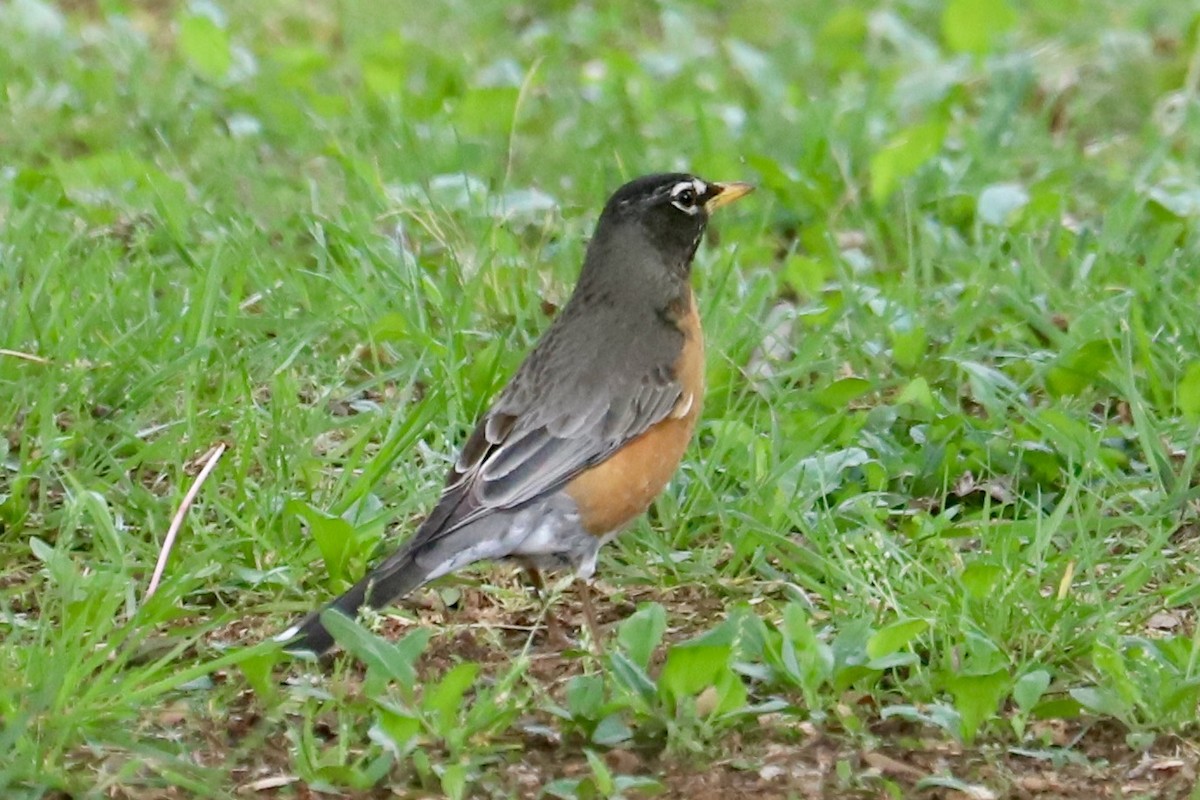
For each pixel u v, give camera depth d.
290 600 9.90
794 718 8.71
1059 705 8.66
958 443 11.19
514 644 9.73
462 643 9.63
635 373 10.03
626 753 8.45
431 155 15.27
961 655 9.23
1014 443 11.16
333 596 9.91
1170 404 11.82
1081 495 10.82
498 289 12.91
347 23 19.69
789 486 10.70
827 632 9.56
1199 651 8.91
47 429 10.80
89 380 11.52
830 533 10.10
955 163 15.78
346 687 8.87
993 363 12.44
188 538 10.28
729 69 18.80
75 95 16.73
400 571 9.20
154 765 8.18
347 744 8.38
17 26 18.31
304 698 8.66
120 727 8.45
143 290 12.56
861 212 14.59
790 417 11.41
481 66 18.52
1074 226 14.70
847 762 8.31
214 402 11.53
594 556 9.87
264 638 9.52
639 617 8.99
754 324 12.37
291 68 17.52
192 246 13.64
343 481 10.67
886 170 14.44
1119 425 11.72
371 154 15.22
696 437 11.23
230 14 19.95
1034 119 17.02
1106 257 13.34
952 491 11.08
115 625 9.55
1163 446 11.16
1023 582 9.56
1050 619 9.38
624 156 15.64
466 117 16.06
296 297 12.76
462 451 9.84
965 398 12.16
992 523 10.30
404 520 10.65
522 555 9.70
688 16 20.70
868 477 10.89
